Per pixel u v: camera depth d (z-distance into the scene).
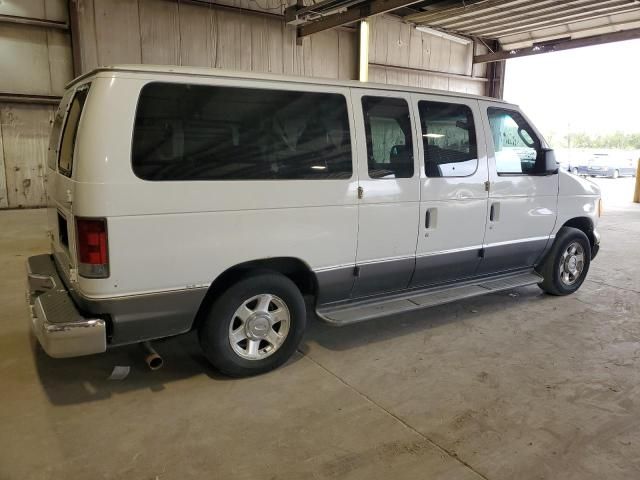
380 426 2.83
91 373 3.40
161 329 3.02
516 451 2.62
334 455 2.55
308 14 10.36
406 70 14.23
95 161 2.67
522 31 14.65
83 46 9.72
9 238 7.66
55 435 2.68
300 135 3.35
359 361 3.68
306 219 3.38
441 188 4.07
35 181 10.24
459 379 3.43
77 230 2.73
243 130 3.13
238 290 3.21
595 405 3.12
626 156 23.81
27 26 9.47
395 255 3.90
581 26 13.56
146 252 2.85
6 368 3.45
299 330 3.50
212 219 3.02
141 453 2.53
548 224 4.98
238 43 11.24
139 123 2.79
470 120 4.29
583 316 4.79
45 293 3.16
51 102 9.95
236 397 3.12
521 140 4.71
